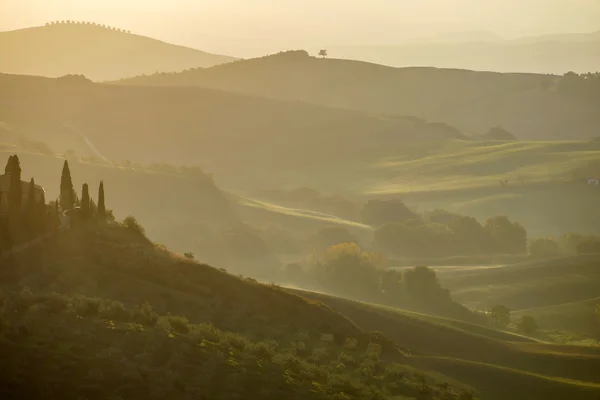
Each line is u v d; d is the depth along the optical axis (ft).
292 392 460.96
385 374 555.69
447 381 586.86
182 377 435.94
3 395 376.27
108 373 415.85
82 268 573.74
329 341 597.52
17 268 544.62
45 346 425.28
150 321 502.38
